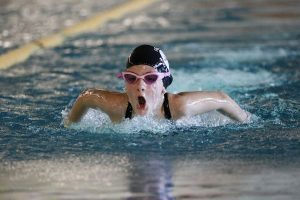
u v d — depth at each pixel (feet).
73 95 50.52
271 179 31.58
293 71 58.70
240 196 29.50
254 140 37.99
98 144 37.52
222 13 96.78
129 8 103.30
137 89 37.88
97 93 40.24
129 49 70.85
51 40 76.74
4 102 48.01
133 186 30.94
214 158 34.96
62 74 58.75
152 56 38.45
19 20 90.74
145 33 81.35
